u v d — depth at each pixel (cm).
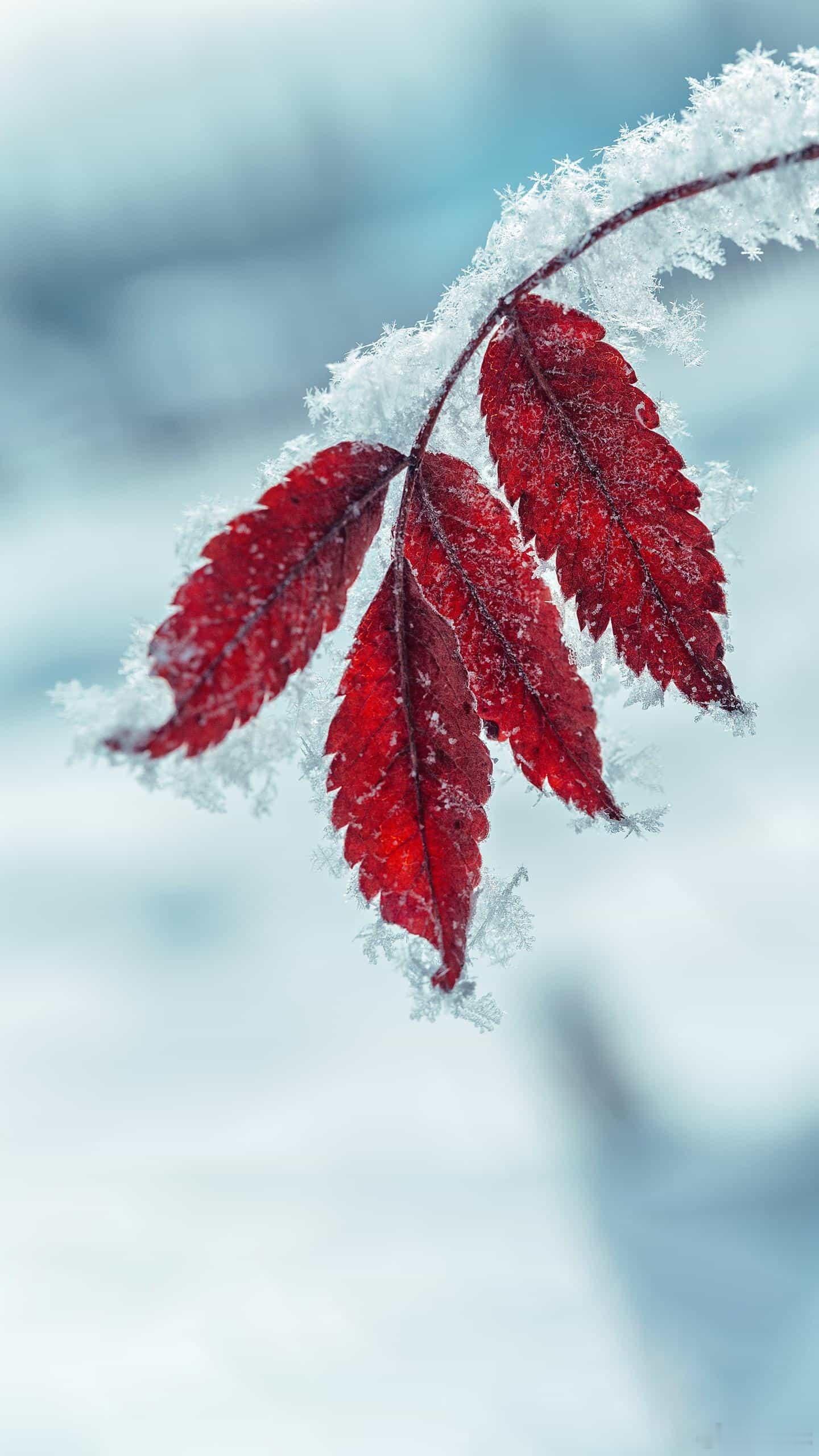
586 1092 77
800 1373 59
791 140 29
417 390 30
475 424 30
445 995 29
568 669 29
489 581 29
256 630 28
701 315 30
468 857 29
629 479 29
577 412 29
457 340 30
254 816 28
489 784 29
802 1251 65
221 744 28
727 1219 68
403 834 29
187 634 27
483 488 29
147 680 28
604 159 29
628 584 29
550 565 30
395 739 29
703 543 29
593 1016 81
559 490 29
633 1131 75
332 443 29
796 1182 69
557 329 29
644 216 29
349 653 29
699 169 29
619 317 30
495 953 30
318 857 30
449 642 29
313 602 28
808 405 116
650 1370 61
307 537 28
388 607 29
